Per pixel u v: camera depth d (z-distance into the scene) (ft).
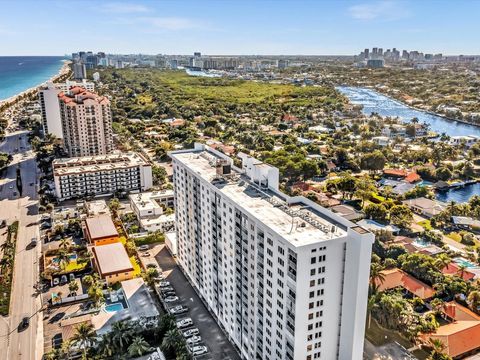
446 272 574.97
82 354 433.89
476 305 501.56
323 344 350.43
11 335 478.18
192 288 569.64
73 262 629.10
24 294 556.92
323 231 342.85
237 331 445.37
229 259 440.04
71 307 529.45
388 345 445.37
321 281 332.39
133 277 585.22
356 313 333.62
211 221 473.26
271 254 355.56
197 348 448.65
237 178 482.69
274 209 392.88
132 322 467.11
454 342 432.66
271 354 378.32
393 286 538.88
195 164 538.06
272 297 363.15
